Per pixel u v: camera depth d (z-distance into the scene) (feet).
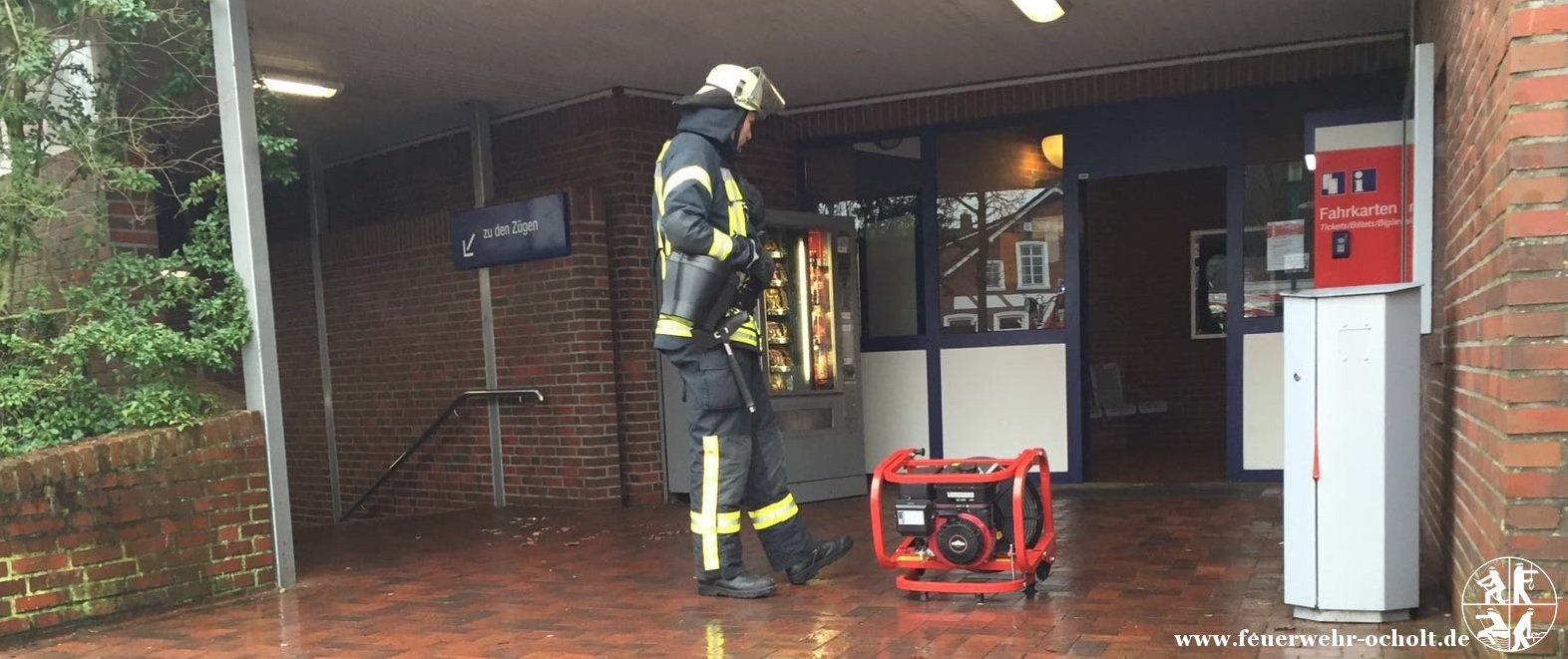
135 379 16.74
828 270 25.89
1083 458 26.22
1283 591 14.29
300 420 32.17
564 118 26.48
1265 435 24.50
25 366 16.11
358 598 16.75
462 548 21.08
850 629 13.70
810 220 25.35
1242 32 22.04
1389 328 12.73
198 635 14.73
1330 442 12.96
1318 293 13.04
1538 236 9.59
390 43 21.16
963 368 26.96
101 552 15.25
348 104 26.09
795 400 25.13
